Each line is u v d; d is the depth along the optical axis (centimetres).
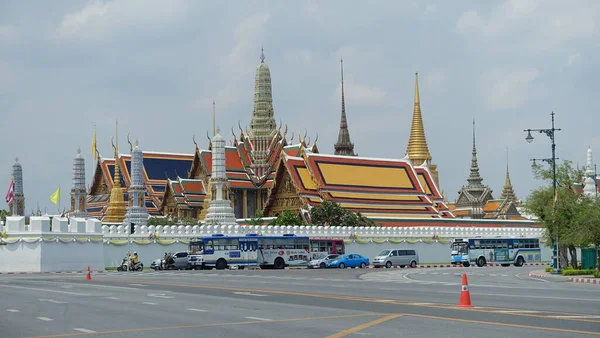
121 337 2461
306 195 12531
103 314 3142
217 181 12481
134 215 13350
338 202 12625
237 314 3114
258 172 14762
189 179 14625
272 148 14800
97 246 8712
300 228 10319
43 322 2877
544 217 7831
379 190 13262
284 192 13075
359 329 2589
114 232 9138
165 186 15625
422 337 2388
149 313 3172
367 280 5844
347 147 18925
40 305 3553
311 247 9862
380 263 9388
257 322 2827
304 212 12181
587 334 2423
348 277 6412
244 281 5675
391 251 9494
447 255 11600
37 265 8000
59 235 8250
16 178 17062
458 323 2725
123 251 9169
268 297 3994
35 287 4906
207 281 5678
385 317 2939
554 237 7781
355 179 13150
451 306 3391
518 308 3303
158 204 15300
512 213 18612
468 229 11875
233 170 14575
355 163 13388
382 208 13062
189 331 2589
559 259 7756
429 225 12862
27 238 8069
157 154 15950
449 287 4862
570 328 2573
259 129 15050
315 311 3209
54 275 7156
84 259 8512
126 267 8512
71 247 8369
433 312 3123
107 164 16012
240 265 9019
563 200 7700
